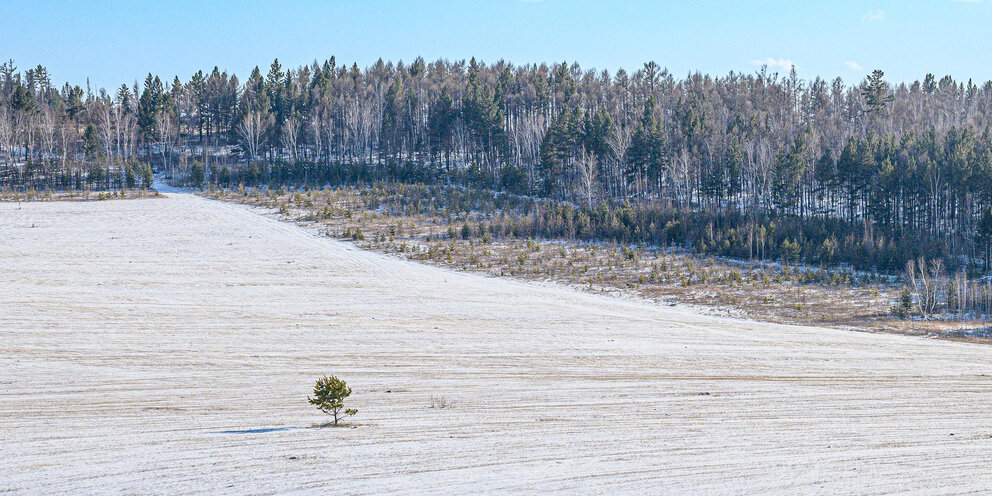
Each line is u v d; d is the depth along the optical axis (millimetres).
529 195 125875
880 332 55625
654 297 68375
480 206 113125
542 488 19625
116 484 19938
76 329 48375
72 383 36094
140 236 93000
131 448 24062
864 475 21250
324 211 108375
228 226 101188
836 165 119250
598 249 92500
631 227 99250
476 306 61125
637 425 28234
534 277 77062
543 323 54906
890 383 38344
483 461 22344
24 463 22188
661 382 37906
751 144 127125
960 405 33406
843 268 84438
